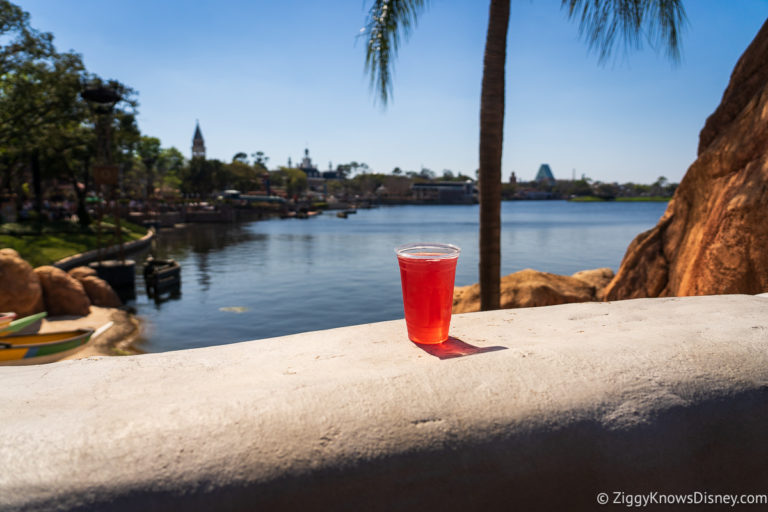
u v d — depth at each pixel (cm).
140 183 8019
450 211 14250
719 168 502
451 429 78
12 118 2388
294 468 69
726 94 580
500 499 75
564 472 78
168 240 4506
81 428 73
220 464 68
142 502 62
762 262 405
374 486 70
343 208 14888
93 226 3469
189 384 101
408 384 87
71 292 1212
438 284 122
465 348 122
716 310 148
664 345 108
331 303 1755
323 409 79
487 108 514
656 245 624
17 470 65
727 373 97
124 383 102
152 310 1547
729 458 86
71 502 62
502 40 504
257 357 122
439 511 72
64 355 657
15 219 3050
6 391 96
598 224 7175
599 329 137
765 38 525
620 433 82
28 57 2291
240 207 9550
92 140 3080
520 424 80
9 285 1070
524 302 759
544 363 97
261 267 2730
